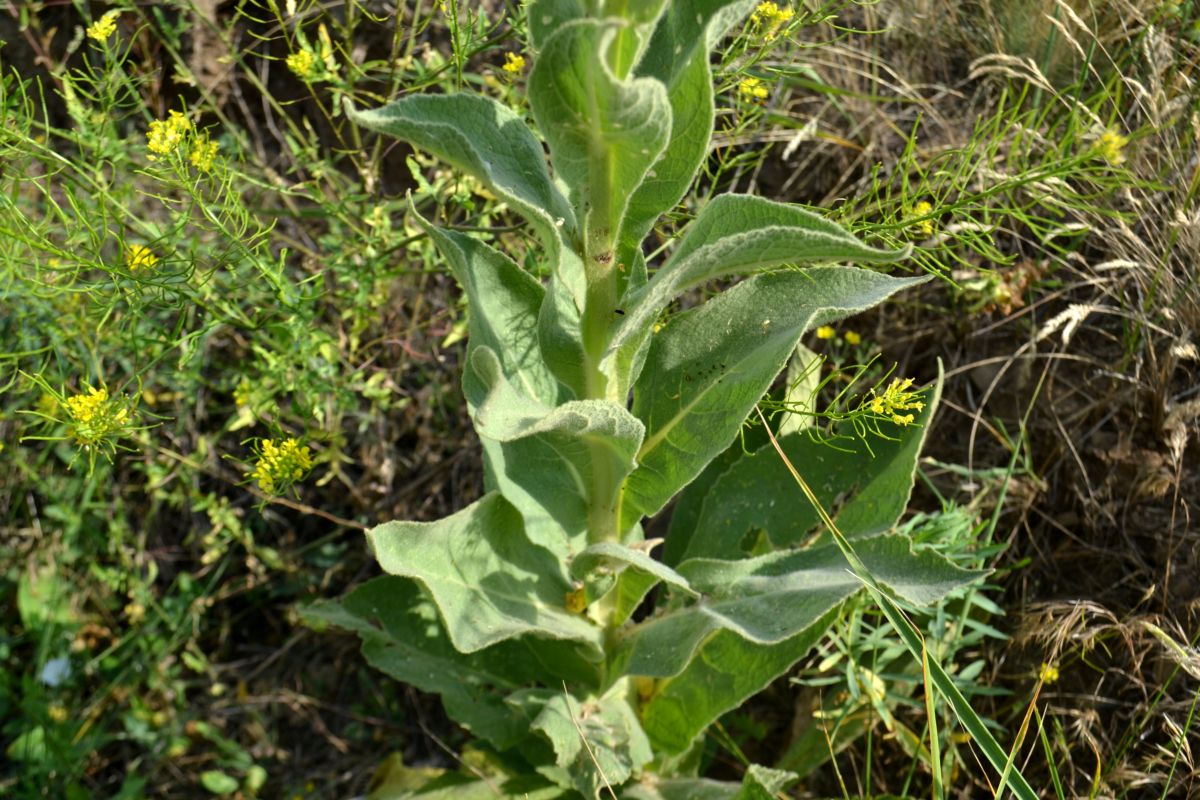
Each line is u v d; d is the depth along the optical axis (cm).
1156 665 294
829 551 259
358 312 341
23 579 406
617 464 240
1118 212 306
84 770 393
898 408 272
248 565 398
